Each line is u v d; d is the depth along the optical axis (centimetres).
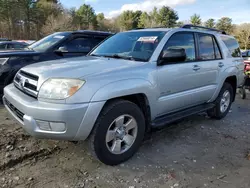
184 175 293
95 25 6631
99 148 288
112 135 300
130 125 314
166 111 371
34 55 530
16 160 307
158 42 360
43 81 276
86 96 267
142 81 314
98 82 277
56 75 277
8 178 273
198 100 432
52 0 5866
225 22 5706
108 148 297
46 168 296
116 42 414
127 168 304
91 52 423
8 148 333
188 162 324
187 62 393
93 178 280
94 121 275
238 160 335
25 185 263
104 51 404
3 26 4666
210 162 326
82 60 349
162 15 6919
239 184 279
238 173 302
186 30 408
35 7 5091
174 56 350
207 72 433
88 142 290
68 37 595
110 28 7031
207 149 365
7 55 500
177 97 375
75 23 5503
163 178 286
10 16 4684
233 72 504
